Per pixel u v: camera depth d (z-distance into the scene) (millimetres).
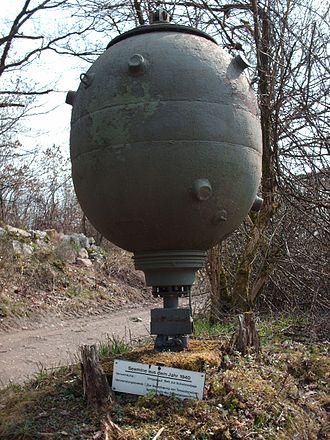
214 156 3678
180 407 3271
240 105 3863
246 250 8000
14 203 20188
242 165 3840
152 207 3701
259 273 8273
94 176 3816
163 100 3633
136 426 3080
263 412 3389
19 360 6969
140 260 4023
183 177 3635
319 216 8461
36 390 3986
